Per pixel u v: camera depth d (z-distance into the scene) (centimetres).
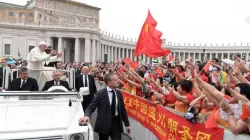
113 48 9456
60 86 692
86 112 558
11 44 6912
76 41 7212
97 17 11381
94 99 582
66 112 507
